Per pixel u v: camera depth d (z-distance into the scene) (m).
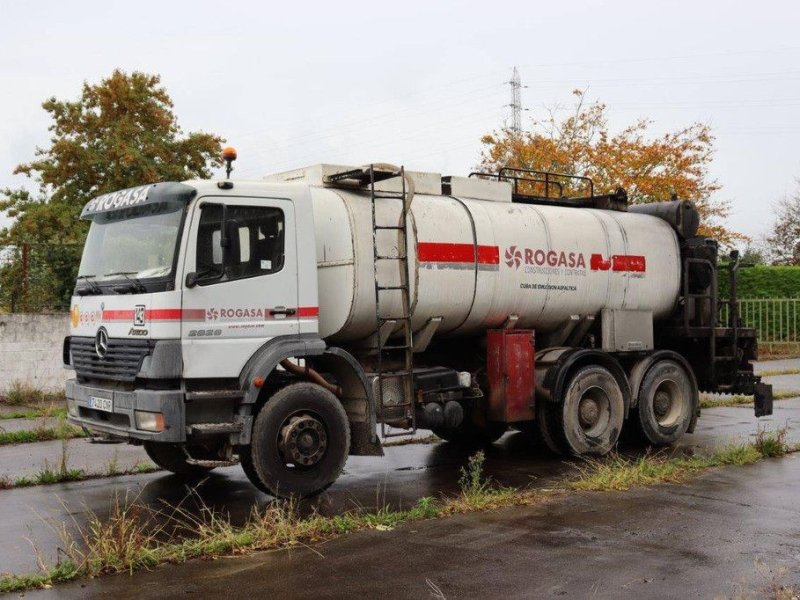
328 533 7.01
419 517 7.51
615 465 9.91
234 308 8.24
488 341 10.82
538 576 5.89
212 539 6.67
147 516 7.92
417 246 9.75
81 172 25.70
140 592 5.65
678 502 8.08
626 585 5.69
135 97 26.55
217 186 8.25
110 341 8.52
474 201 10.83
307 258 8.72
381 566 6.14
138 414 8.07
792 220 42.84
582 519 7.44
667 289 12.41
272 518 7.06
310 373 8.88
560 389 10.66
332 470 8.66
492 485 9.23
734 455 10.21
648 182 29.33
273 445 8.35
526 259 10.84
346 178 9.64
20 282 16.83
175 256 8.00
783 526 7.21
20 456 11.17
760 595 5.48
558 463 10.62
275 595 5.56
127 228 8.67
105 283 8.66
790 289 30.62
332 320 9.23
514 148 30.39
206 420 8.20
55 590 5.71
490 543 6.71
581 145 30.22
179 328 7.95
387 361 9.80
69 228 23.75
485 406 10.85
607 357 11.24
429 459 10.96
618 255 11.86
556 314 11.33
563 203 12.44
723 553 6.43
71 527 7.50
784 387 19.25
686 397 12.15
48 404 15.65
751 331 13.03
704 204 30.59
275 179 10.16
